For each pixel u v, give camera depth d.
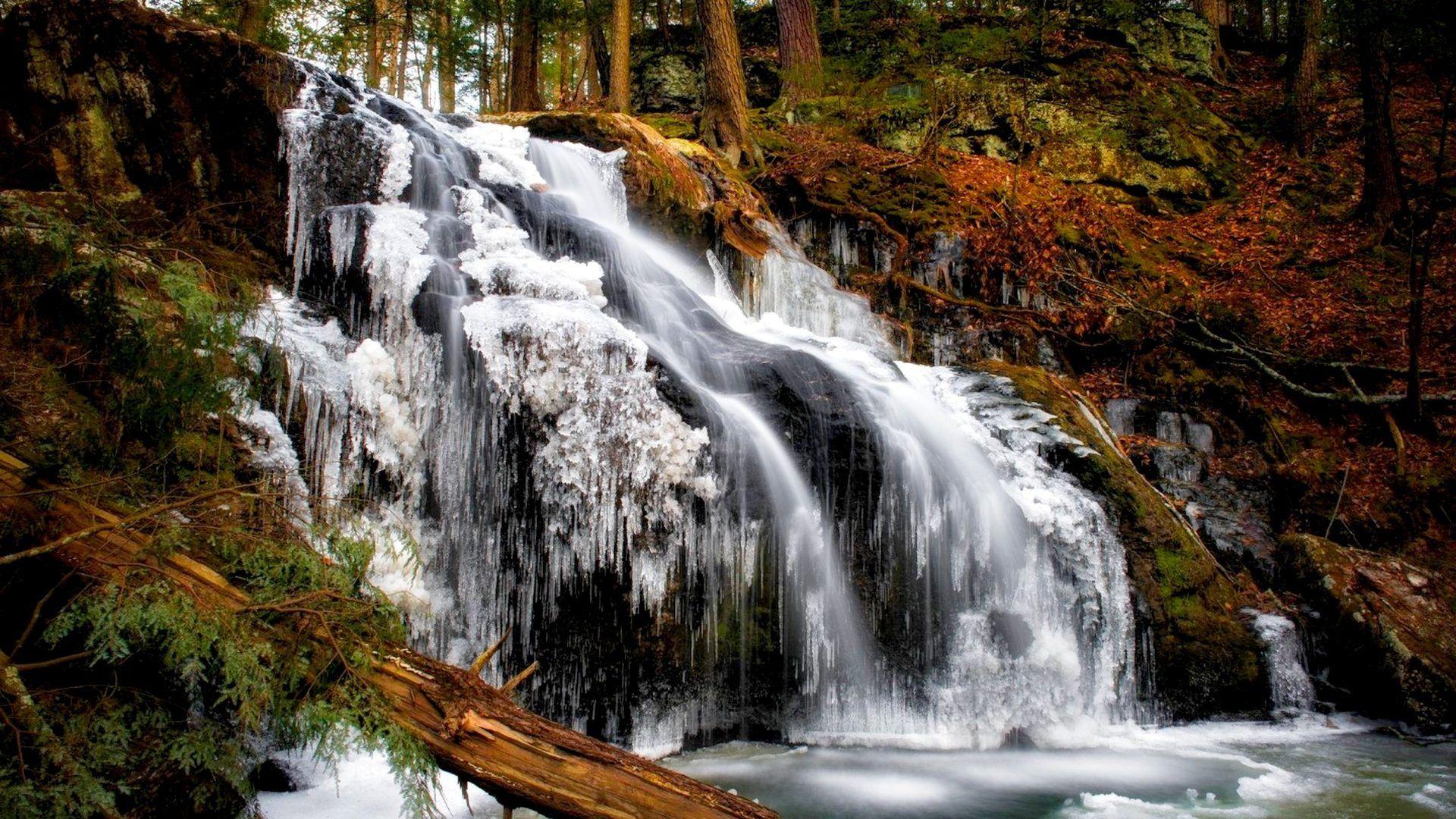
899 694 5.53
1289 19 14.48
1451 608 6.98
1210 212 12.71
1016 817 4.18
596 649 4.86
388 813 3.61
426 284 5.28
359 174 6.46
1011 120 13.01
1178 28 16.44
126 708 2.73
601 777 2.63
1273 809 4.39
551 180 8.09
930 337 9.70
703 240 8.94
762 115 13.14
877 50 13.66
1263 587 7.54
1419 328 8.81
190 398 3.29
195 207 6.00
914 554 5.70
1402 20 10.72
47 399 3.21
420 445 5.05
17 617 2.85
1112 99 13.71
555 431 4.89
